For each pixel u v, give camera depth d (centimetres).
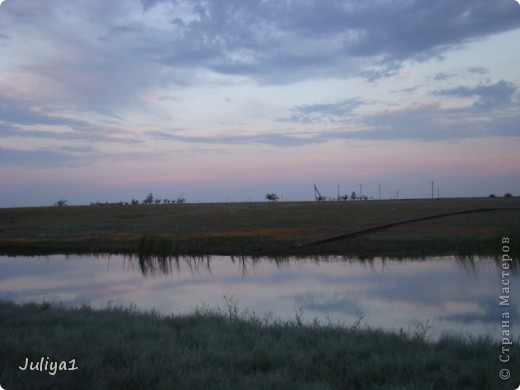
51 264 2617
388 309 1446
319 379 738
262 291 1788
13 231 4250
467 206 5784
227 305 1463
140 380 707
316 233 3569
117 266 2533
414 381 721
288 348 872
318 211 5728
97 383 690
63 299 1708
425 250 2673
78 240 3434
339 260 2555
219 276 2170
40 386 689
